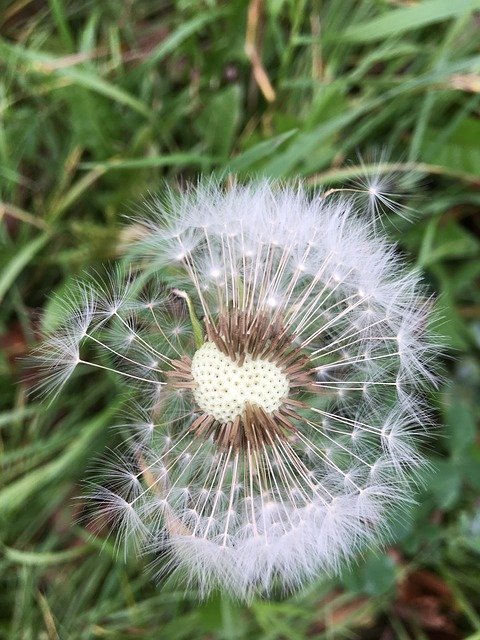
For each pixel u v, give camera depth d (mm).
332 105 91
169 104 96
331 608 95
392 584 90
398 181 90
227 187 80
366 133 95
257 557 65
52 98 95
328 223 68
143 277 72
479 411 96
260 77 95
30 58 89
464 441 90
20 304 96
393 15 87
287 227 67
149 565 80
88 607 95
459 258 101
